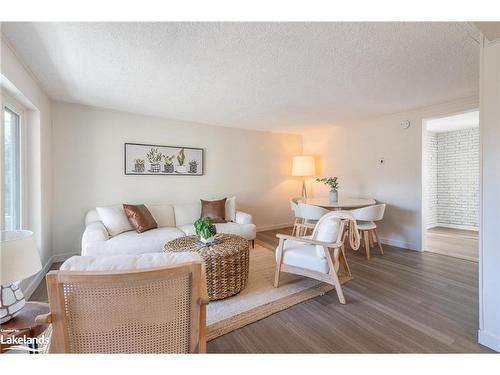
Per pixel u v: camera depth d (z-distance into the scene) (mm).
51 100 3242
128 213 3381
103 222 3217
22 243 1173
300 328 1869
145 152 3934
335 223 2365
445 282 2676
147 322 928
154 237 3180
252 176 5168
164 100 3246
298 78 2549
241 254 2439
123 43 1880
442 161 5664
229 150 4855
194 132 4430
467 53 2059
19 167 2539
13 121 2443
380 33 1761
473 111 3213
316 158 5465
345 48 1966
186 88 2820
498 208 1595
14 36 1775
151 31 1729
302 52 2023
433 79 2615
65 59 2125
